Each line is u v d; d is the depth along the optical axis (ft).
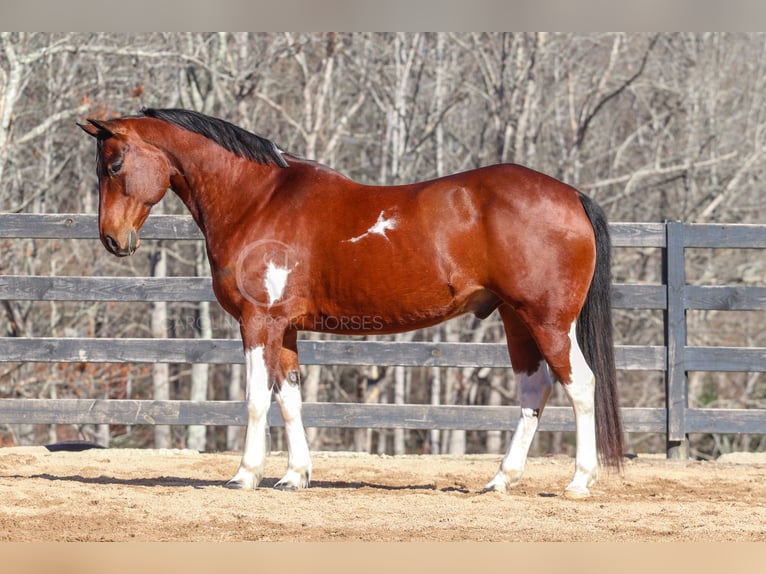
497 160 77.00
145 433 85.40
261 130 82.28
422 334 85.25
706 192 80.28
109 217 25.85
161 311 67.31
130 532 20.31
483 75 78.64
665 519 22.18
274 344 25.25
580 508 23.41
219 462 33.42
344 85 86.74
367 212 24.91
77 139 74.02
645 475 30.94
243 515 22.06
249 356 25.25
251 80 72.64
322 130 80.48
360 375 88.17
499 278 24.32
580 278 24.36
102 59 74.54
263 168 26.03
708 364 36.32
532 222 24.11
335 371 88.69
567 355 24.29
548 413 36.47
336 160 82.64
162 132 26.17
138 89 64.18
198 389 68.44
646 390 82.07
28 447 37.50
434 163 85.05
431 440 87.66
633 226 36.50
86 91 74.08
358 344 36.47
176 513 22.24
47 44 69.51
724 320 81.41
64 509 22.54
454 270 24.50
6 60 61.26
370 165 86.74
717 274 78.28
